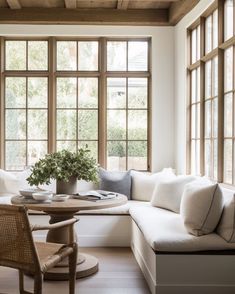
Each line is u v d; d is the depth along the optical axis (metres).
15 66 5.68
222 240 2.97
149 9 5.57
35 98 5.71
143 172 5.73
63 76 5.71
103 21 5.52
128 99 5.80
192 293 2.96
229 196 3.37
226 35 4.09
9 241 2.46
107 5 5.48
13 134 5.71
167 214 4.04
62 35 5.61
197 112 4.99
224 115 4.11
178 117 5.54
